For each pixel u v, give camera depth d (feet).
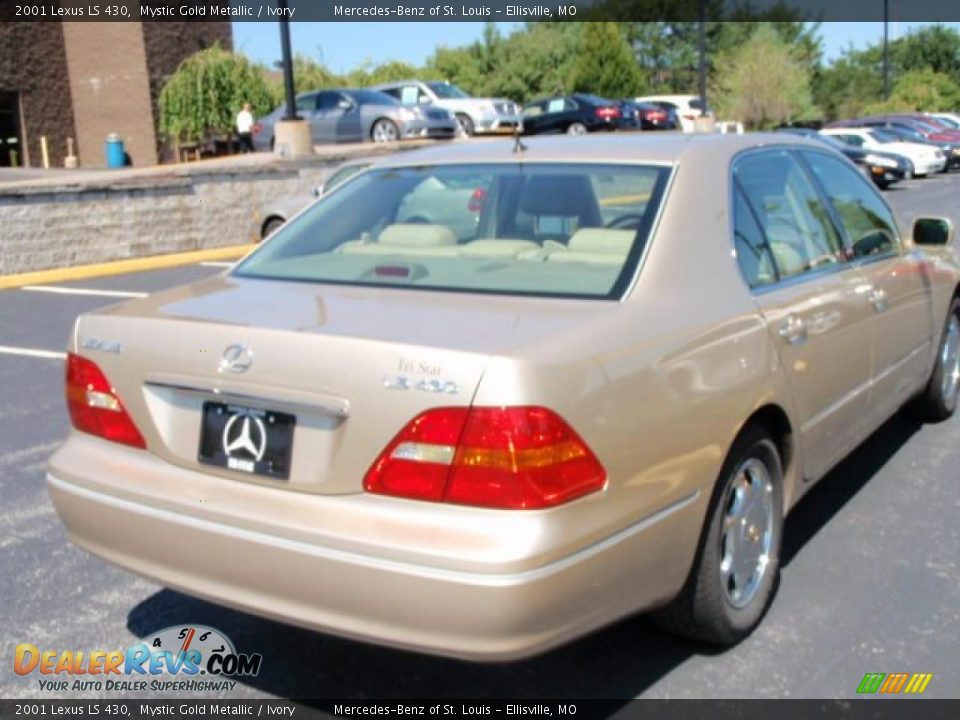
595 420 9.07
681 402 10.00
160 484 10.06
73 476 10.61
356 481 9.05
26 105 96.84
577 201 12.07
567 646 11.72
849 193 15.64
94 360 10.73
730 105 174.60
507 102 89.66
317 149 65.62
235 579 9.58
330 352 9.22
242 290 11.60
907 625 12.01
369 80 180.14
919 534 14.55
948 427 19.26
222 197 52.03
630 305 10.23
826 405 13.19
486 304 10.31
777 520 12.21
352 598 8.95
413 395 8.82
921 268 16.88
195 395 9.99
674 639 11.82
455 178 13.14
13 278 41.24
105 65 98.73
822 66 222.28
